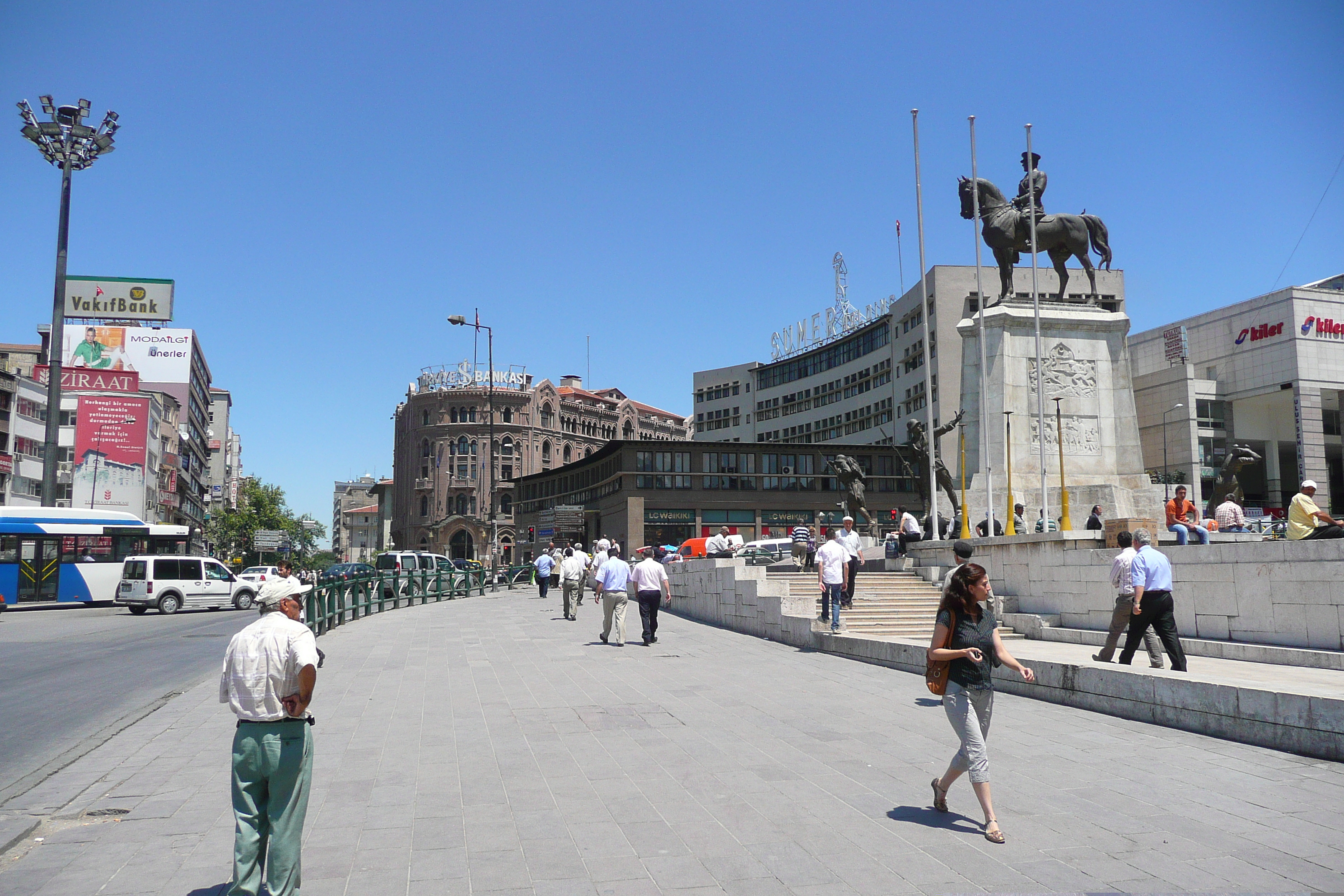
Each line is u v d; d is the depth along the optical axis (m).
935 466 26.09
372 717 10.27
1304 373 66.19
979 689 5.95
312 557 131.62
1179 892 4.84
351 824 6.21
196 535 97.31
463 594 38.88
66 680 13.94
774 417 87.62
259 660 4.55
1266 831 5.87
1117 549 16.20
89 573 33.38
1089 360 25.47
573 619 24.83
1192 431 70.00
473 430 97.69
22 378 56.62
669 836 5.88
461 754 8.34
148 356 84.88
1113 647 11.32
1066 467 24.81
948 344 62.34
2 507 32.28
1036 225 25.88
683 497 61.22
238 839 4.49
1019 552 18.77
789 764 7.83
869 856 5.46
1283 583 12.75
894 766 7.73
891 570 23.53
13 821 6.42
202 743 9.17
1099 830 5.92
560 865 5.35
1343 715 7.55
